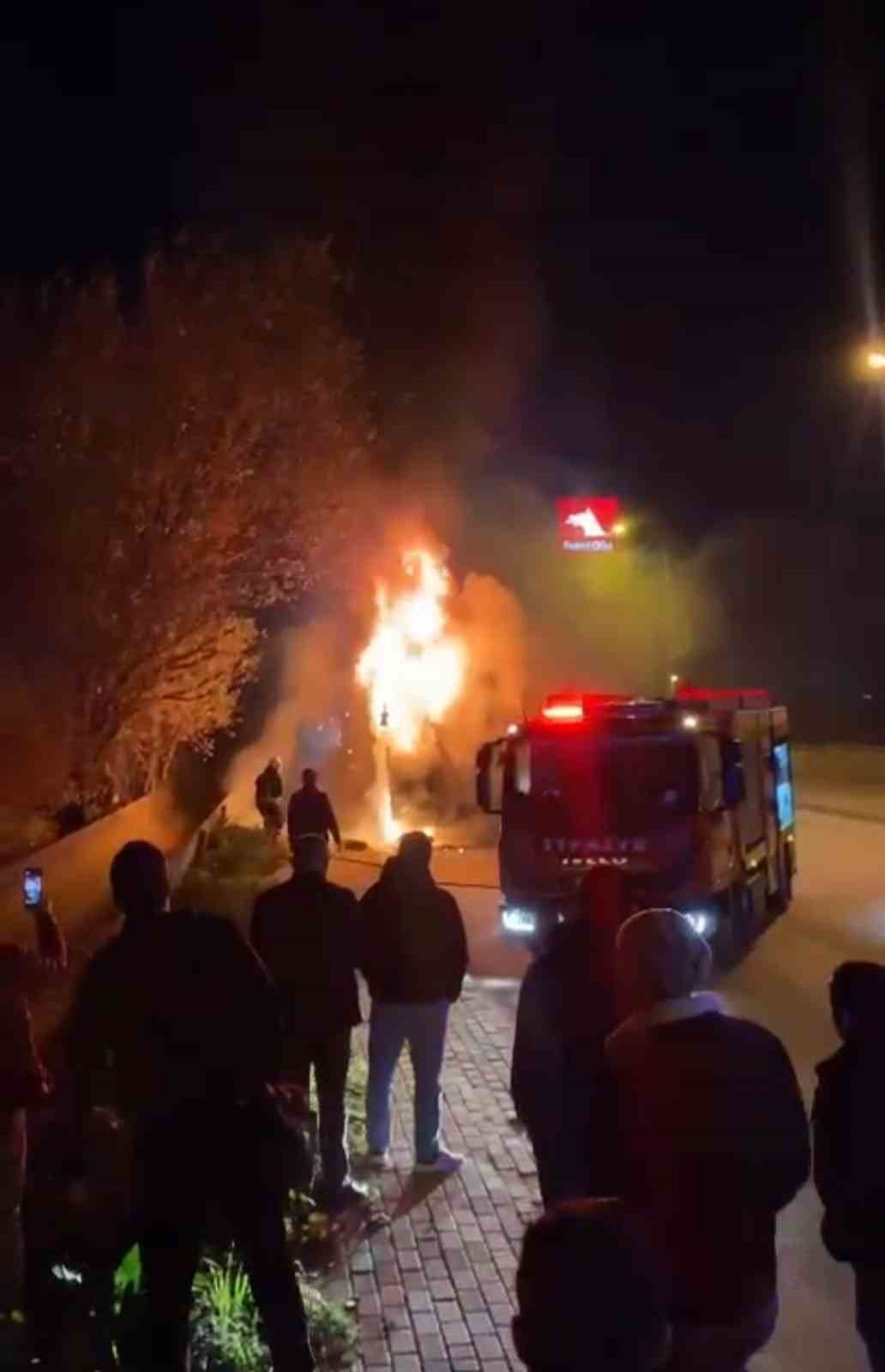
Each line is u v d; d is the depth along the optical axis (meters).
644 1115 4.49
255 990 5.50
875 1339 4.89
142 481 19.77
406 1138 9.43
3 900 10.96
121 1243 5.82
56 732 19.19
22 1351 5.54
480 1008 13.82
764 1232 4.44
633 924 4.71
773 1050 4.53
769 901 19.70
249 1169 5.43
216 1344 5.82
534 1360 2.28
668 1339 2.34
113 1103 5.59
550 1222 2.36
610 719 15.96
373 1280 7.03
